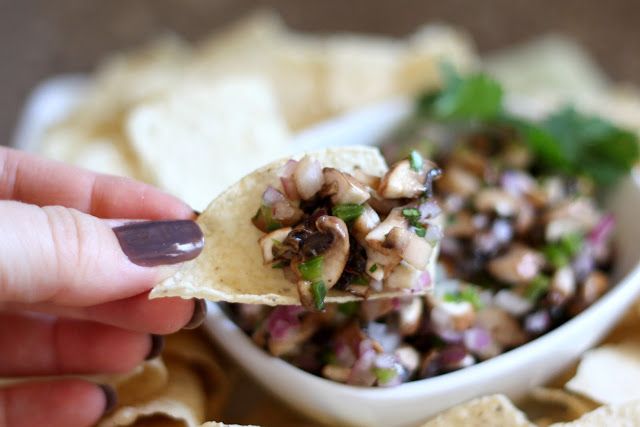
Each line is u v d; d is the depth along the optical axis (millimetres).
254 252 186
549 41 357
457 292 219
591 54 391
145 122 263
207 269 182
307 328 205
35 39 408
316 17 415
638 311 228
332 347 207
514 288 229
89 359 216
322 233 179
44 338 218
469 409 198
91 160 269
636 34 396
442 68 270
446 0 416
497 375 204
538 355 206
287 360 209
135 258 177
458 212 243
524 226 239
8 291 172
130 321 200
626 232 245
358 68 310
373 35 410
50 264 170
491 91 261
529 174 263
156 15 417
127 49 407
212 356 226
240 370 225
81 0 418
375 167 192
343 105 301
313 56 315
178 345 225
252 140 267
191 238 180
